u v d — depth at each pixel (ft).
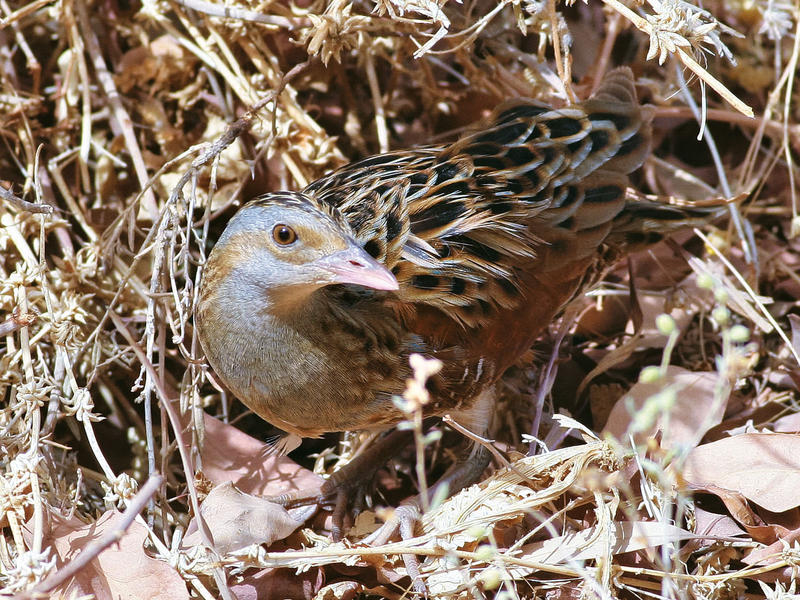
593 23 33.71
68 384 24.29
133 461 27.09
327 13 26.32
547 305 24.64
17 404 23.41
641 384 25.84
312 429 23.75
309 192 24.76
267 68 29.96
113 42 31.30
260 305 21.89
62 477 24.66
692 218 26.13
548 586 21.63
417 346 22.86
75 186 29.45
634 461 22.62
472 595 21.24
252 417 28.30
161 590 20.58
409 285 22.49
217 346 22.85
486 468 25.89
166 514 23.71
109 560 20.85
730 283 28.68
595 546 21.62
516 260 23.68
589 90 31.71
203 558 21.31
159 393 20.74
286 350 22.25
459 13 29.45
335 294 22.56
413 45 30.35
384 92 32.45
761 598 22.20
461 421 25.45
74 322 26.61
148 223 28.71
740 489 22.84
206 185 29.30
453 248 23.03
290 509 24.77
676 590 20.29
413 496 25.32
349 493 25.21
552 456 22.88
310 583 22.22
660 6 23.30
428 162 24.53
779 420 25.70
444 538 21.85
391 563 22.36
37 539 20.22
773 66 33.76
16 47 30.19
